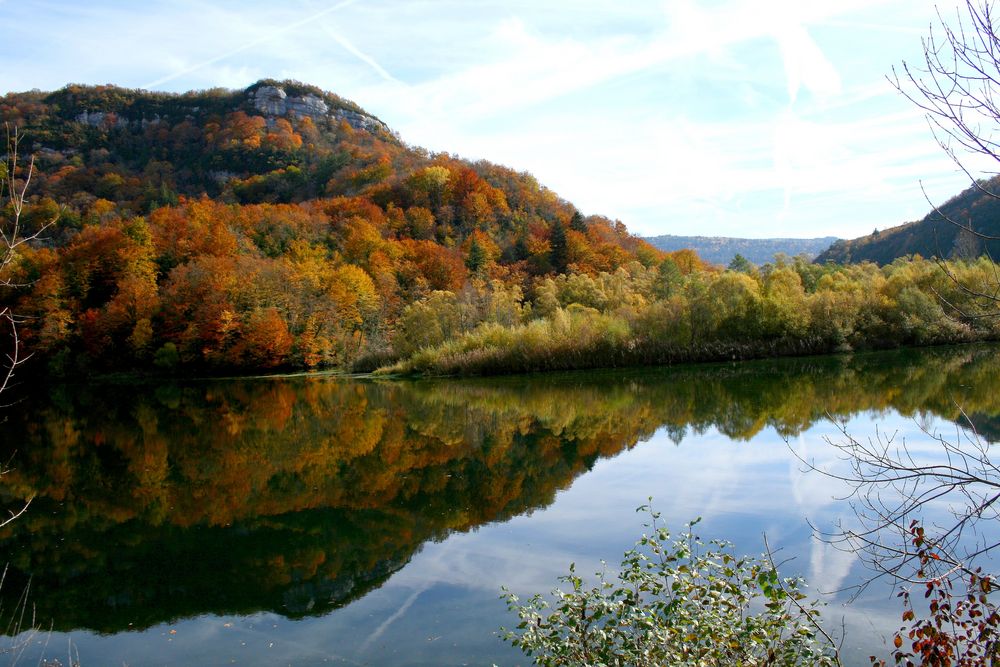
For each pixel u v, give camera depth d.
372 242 71.94
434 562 11.27
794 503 12.98
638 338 43.88
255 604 10.12
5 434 27.08
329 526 13.77
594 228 90.75
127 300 55.16
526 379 39.03
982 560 9.18
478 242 77.25
